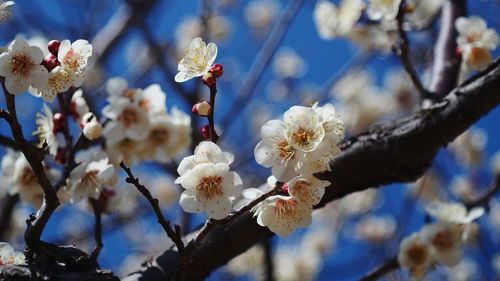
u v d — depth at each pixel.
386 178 0.71
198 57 0.60
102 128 0.71
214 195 0.60
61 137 0.72
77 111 0.71
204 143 0.60
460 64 0.78
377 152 0.70
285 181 0.59
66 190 0.70
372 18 0.78
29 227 0.61
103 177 0.69
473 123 0.70
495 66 0.71
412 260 0.78
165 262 0.70
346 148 0.70
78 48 0.63
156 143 0.74
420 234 0.79
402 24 0.77
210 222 0.60
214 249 0.70
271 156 0.59
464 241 0.79
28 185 0.76
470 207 0.84
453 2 0.83
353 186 0.70
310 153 0.59
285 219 0.60
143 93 0.75
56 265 0.61
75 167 0.69
